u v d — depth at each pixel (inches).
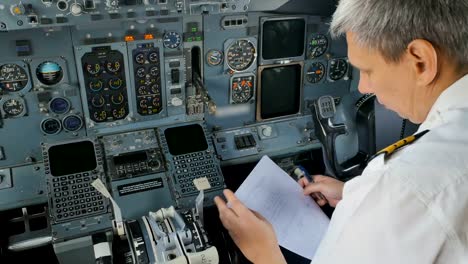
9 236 111.4
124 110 117.0
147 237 90.9
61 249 99.5
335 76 137.8
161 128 121.6
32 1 90.9
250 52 123.9
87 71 108.7
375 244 37.5
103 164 112.8
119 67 111.2
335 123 131.1
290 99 136.0
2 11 89.9
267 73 129.3
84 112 113.3
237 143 130.0
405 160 38.6
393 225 36.5
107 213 103.7
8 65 102.1
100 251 90.0
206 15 114.2
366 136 132.6
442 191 35.8
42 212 115.6
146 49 111.5
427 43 37.8
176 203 109.3
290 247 80.7
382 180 38.0
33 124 110.1
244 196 88.0
